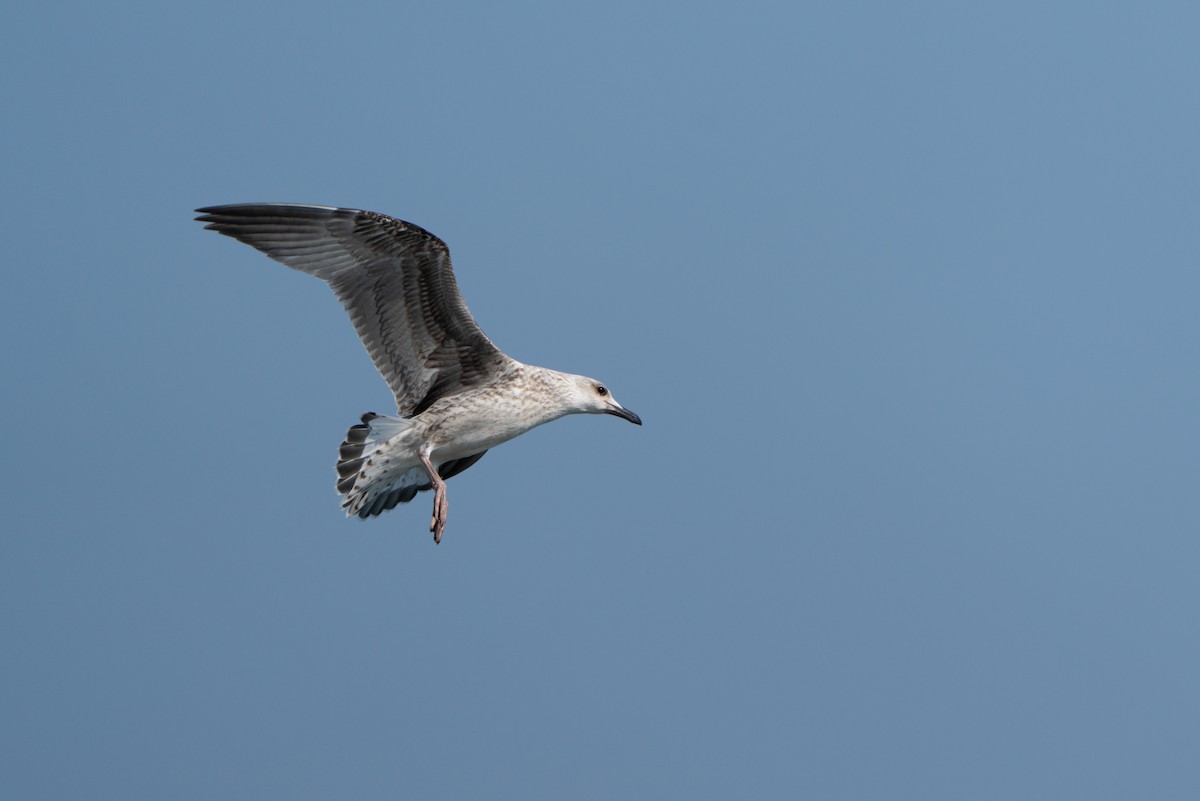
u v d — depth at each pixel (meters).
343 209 16.67
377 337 17.30
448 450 17.52
